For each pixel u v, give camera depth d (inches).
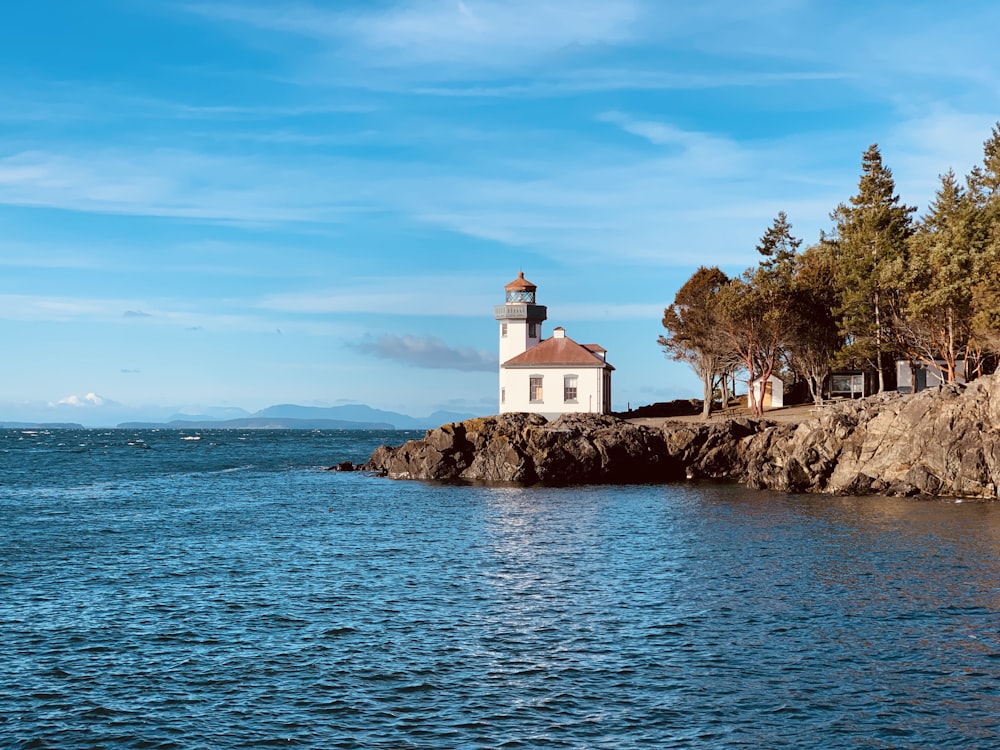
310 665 941.2
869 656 946.1
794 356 3789.4
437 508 2311.8
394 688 870.4
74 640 1032.8
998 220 3334.2
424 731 765.3
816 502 2331.4
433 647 1000.2
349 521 2050.9
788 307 3435.0
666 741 740.0
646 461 3093.0
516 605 1194.0
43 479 3309.5
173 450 6077.8
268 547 1673.2
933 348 3363.7
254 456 5275.6
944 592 1221.7
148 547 1668.3
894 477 2498.8
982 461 2346.2
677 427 3184.1
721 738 745.0
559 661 947.3
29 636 1047.0
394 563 1503.4
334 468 3752.5
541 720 786.8
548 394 3639.3
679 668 918.4
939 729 756.0
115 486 3009.4
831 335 3659.0
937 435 2423.7
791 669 909.8
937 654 948.6
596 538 1761.8
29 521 2025.1
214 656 973.8
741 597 1216.8
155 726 782.5
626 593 1258.0
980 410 2405.3
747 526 1886.1
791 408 3870.6
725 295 3447.3
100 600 1228.5
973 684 857.5
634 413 4165.8
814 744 730.8
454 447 3208.7
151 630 1075.3
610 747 729.6
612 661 944.3
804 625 1068.5
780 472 2709.2
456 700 836.6
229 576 1396.4
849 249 3622.0
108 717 802.2
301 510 2279.8
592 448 3046.3
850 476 2573.8
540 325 4033.0
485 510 2256.4
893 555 1499.8
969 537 1675.7
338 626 1091.9
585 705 820.6
